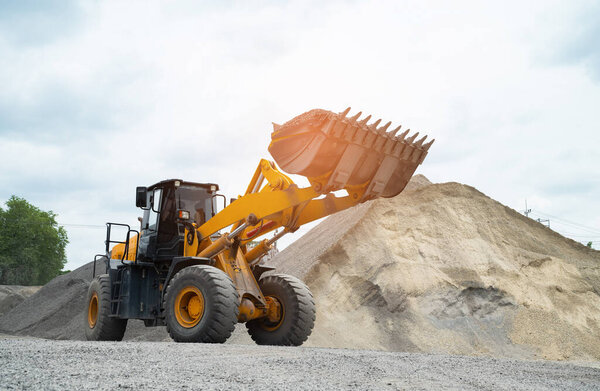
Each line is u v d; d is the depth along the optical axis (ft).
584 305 57.00
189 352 19.38
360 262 57.52
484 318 52.31
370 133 27.27
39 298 104.37
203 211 34.45
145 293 33.71
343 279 55.98
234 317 26.81
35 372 13.29
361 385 13.88
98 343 22.49
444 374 17.30
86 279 102.63
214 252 30.01
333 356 20.47
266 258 81.35
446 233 61.46
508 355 48.19
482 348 48.70
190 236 31.94
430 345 48.52
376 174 28.32
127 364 15.52
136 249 35.86
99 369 14.26
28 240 207.92
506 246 61.93
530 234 65.98
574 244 67.10
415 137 29.48
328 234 69.15
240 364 16.57
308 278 56.49
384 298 53.16
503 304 53.52
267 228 31.78
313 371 15.84
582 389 16.03
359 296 54.29
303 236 86.02
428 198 66.80
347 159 26.89
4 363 14.64
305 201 28.45
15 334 88.84
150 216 34.83
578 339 51.49
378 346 48.49
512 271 57.36
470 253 58.59
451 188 68.69
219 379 13.55
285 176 30.07
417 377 16.14
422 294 53.52
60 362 15.25
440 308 52.34
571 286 59.21
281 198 29.01
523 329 51.37
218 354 19.25
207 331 26.27
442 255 58.23
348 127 26.61
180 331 27.20
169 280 29.71
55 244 216.13
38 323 88.33
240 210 30.50
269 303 31.96
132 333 61.98
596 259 64.90
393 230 61.67
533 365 23.20
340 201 29.84
